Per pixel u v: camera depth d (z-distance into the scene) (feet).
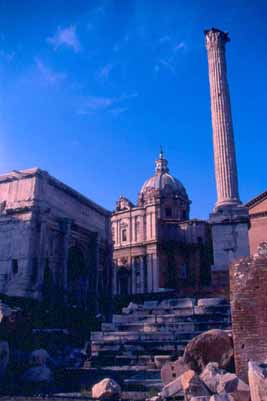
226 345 41.06
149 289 242.37
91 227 158.30
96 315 106.32
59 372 53.72
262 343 37.76
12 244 125.08
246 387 32.24
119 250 260.83
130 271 253.24
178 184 299.38
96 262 153.89
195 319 64.18
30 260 122.11
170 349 55.88
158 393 38.11
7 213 128.67
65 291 128.16
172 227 258.16
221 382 32.96
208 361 41.01
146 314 69.77
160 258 247.29
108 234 170.60
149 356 55.31
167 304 72.08
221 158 115.96
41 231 125.18
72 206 147.95
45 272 126.82
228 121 119.34
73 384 47.21
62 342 77.10
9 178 132.26
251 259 40.37
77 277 154.30
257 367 29.55
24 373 50.44
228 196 112.06
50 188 135.95
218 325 60.75
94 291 148.66
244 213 107.24
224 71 124.98
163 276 244.83
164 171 308.81
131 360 55.62
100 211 165.99
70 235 142.61
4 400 38.91
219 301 68.85
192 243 249.75
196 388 32.04
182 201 291.79
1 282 122.21
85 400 38.40
